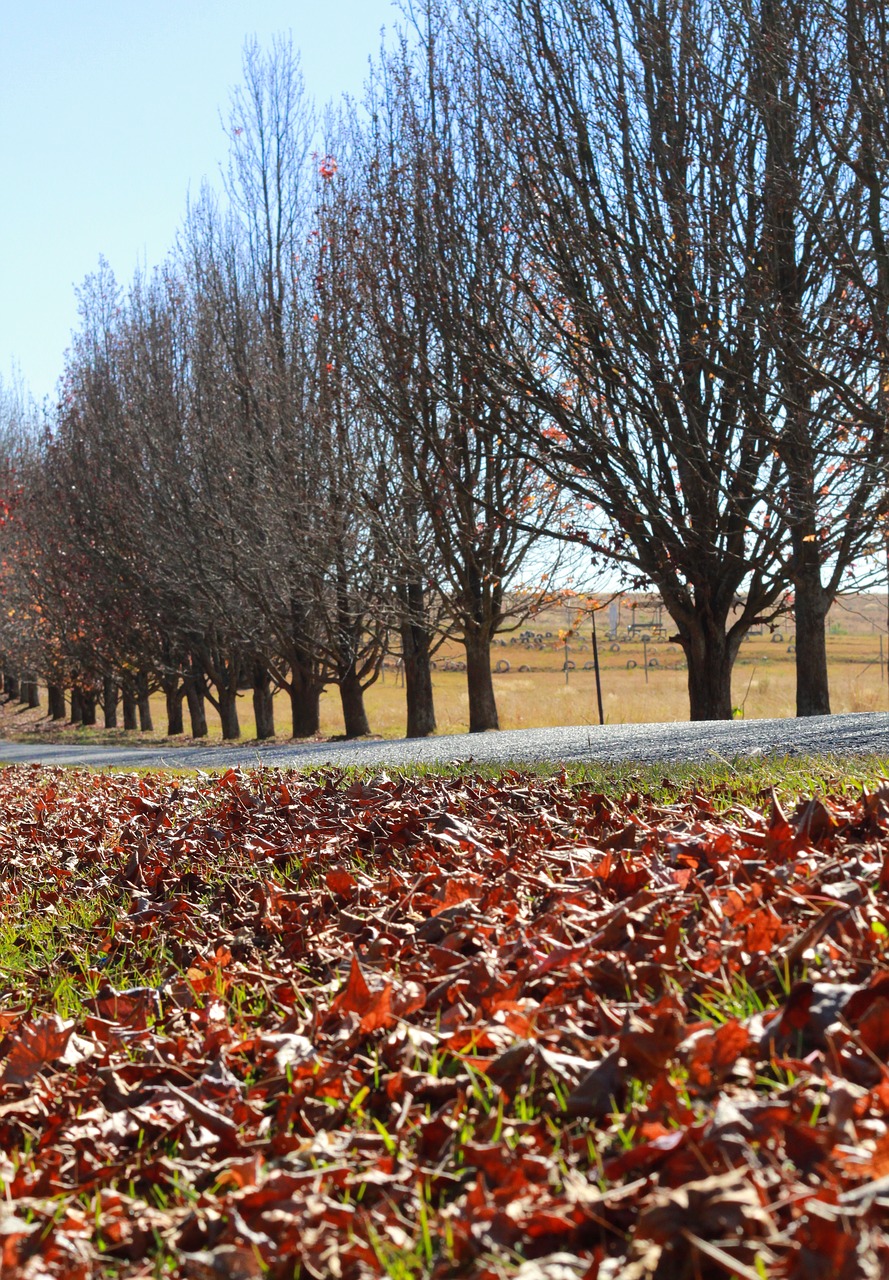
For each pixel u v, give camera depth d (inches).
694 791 250.7
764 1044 95.1
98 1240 91.1
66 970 197.3
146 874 256.8
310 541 836.0
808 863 140.3
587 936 135.3
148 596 1145.4
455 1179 88.3
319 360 804.6
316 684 1080.8
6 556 1649.9
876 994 94.1
